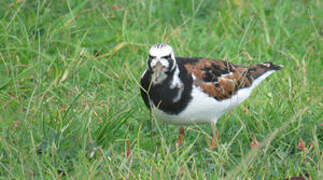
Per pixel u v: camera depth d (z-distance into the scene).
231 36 16.66
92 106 12.18
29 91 13.23
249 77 12.31
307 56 15.92
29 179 9.97
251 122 12.64
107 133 11.59
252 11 17.36
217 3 18.16
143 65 13.95
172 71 10.88
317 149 10.68
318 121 12.73
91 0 17.09
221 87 11.45
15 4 15.23
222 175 10.24
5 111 12.10
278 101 13.18
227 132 12.37
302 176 10.59
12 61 14.20
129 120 12.60
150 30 16.72
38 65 13.52
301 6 18.44
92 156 10.95
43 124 11.37
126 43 14.87
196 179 10.30
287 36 16.81
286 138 12.21
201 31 17.23
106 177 10.11
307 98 13.50
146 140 12.08
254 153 9.91
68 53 14.87
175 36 15.89
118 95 13.27
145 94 11.38
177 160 10.56
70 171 10.88
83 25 16.23
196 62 11.51
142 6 17.22
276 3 18.31
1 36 14.48
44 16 15.58
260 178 10.63
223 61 12.07
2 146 11.02
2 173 10.62
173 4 18.11
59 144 11.23
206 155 11.73
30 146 10.81
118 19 16.92
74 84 13.35
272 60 15.88
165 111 11.17
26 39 14.61
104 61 14.91
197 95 11.07
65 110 12.18
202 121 11.69
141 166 10.58
